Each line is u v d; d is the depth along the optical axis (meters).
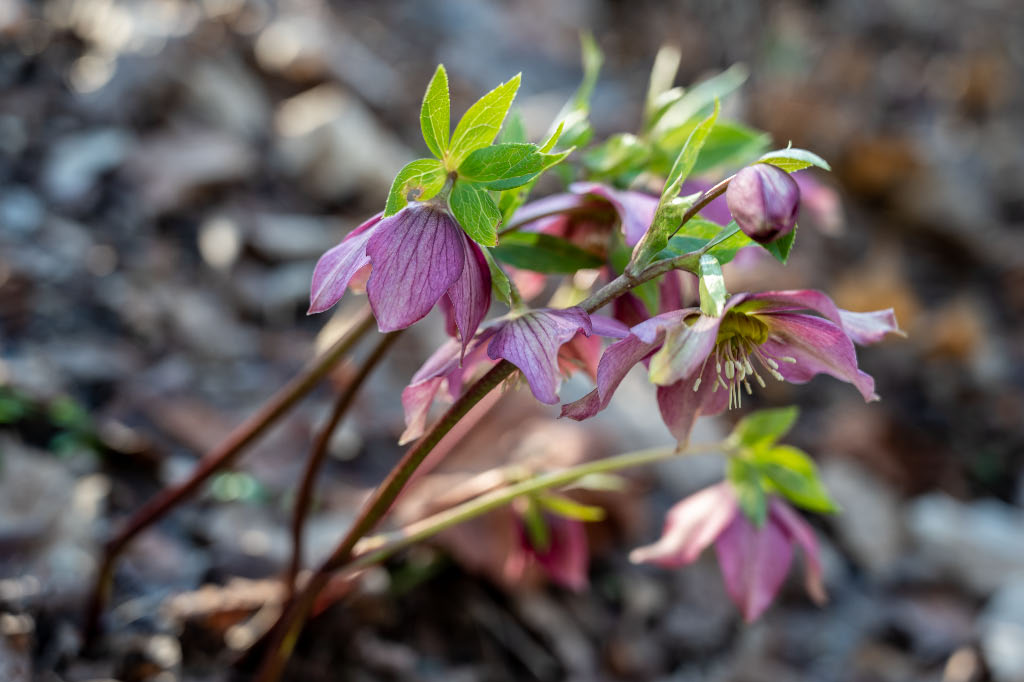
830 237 1.65
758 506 0.70
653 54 1.96
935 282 1.69
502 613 0.89
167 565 0.82
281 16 1.55
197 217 1.18
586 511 0.72
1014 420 1.39
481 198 0.61
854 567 1.13
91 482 0.84
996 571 1.13
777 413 0.70
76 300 1.01
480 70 1.81
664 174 0.69
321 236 1.24
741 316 0.63
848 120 1.91
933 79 2.31
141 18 1.33
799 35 2.21
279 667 0.70
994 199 1.91
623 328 0.62
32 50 1.27
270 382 1.05
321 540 0.88
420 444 0.64
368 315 0.70
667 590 0.99
